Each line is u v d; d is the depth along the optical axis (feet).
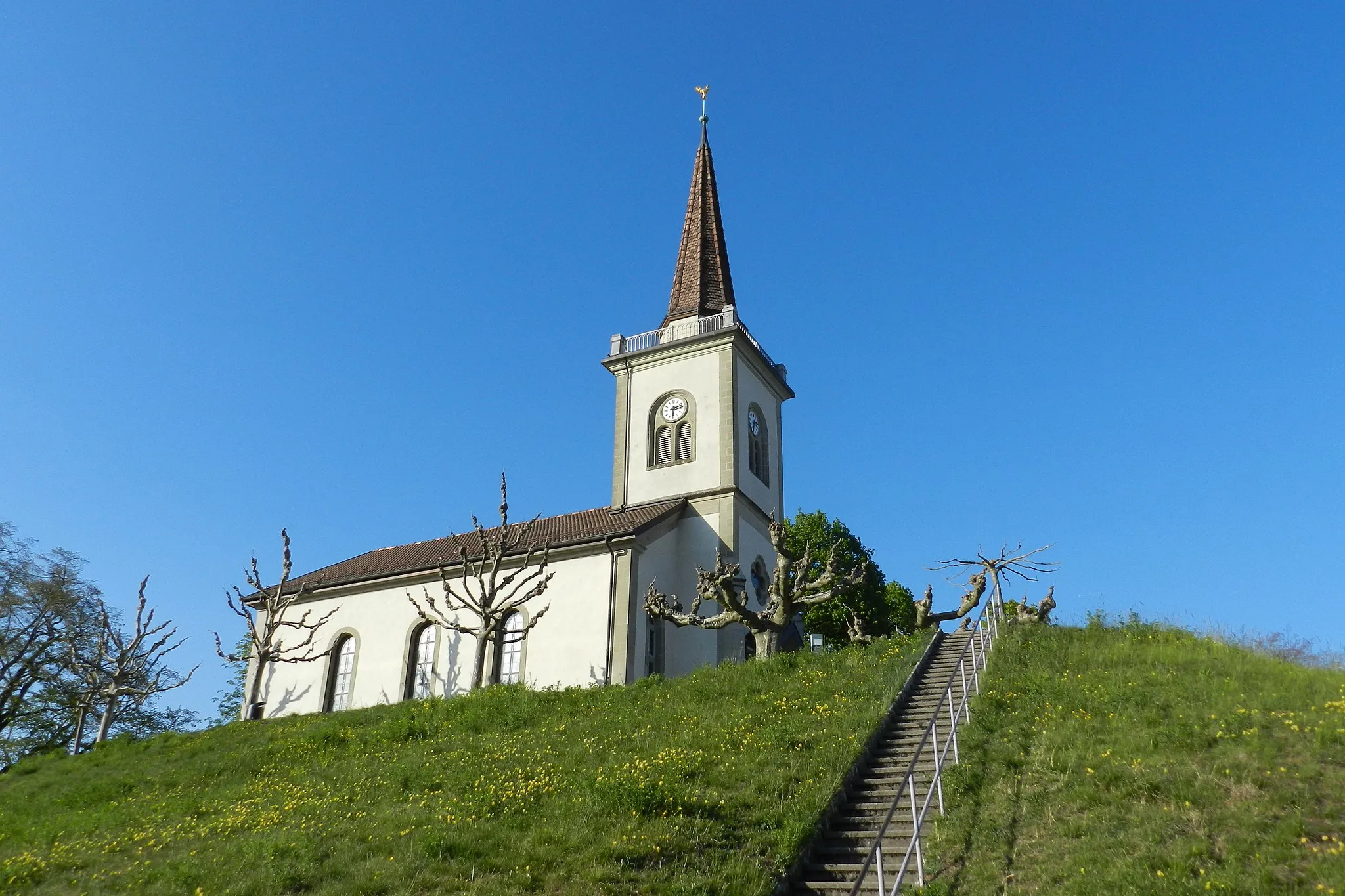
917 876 44.78
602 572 111.55
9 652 134.92
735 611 95.20
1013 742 57.88
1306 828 42.01
